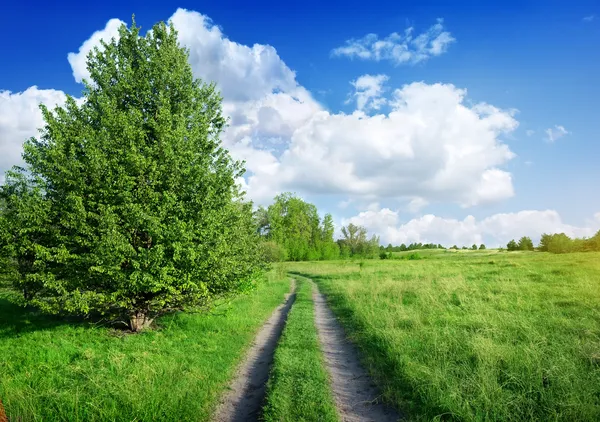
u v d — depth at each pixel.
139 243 12.22
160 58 14.34
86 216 11.03
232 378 9.45
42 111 12.20
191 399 7.60
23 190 12.51
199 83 15.76
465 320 12.09
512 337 9.82
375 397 7.75
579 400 6.18
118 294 11.54
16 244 12.23
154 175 11.91
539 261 31.62
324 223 105.94
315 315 17.84
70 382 8.03
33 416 6.52
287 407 7.07
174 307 13.45
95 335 12.37
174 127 13.41
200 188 12.58
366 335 12.22
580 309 12.43
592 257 32.34
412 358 9.12
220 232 12.78
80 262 11.47
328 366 9.85
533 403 6.43
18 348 10.53
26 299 12.77
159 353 10.38
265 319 17.72
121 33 14.51
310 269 56.19
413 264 47.44
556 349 8.38
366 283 26.38
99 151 11.61
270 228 90.06
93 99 13.66
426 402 6.98
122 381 7.96
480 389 6.86
